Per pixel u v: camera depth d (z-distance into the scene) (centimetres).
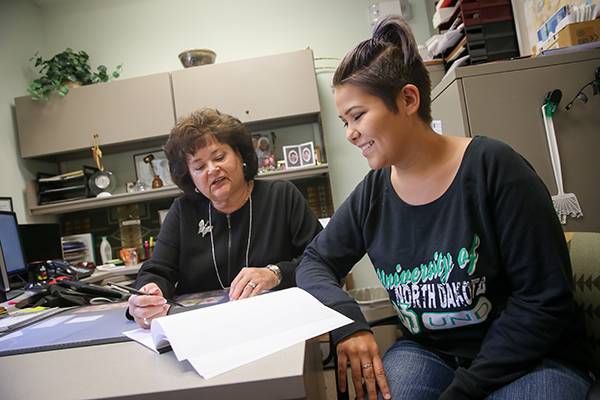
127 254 283
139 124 271
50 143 274
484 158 71
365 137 73
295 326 57
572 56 133
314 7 306
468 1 171
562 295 65
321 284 81
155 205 305
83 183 287
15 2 295
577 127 133
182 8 313
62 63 281
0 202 259
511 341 65
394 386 72
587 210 132
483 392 63
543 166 133
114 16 317
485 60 169
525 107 134
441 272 74
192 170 122
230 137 124
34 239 213
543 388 61
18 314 102
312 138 299
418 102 73
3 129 271
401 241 80
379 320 96
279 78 267
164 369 49
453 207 73
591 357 78
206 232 128
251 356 48
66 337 71
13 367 57
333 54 304
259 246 126
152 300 76
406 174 78
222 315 62
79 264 255
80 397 44
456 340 78
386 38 75
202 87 269
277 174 266
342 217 93
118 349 60
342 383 70
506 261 70
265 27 308
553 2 147
